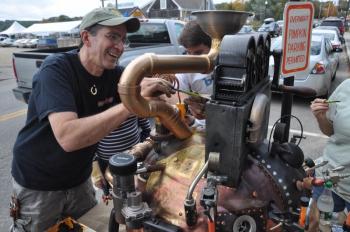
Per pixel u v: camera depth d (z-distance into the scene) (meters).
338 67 11.47
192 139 1.35
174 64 1.11
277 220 1.11
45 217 1.77
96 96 1.62
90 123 1.29
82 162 1.73
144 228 1.14
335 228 1.67
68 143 1.31
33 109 1.57
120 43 1.49
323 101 2.07
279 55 1.44
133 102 1.06
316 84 6.25
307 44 2.15
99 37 1.45
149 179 1.29
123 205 1.17
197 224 1.09
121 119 1.29
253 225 1.08
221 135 1.02
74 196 1.88
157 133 1.39
